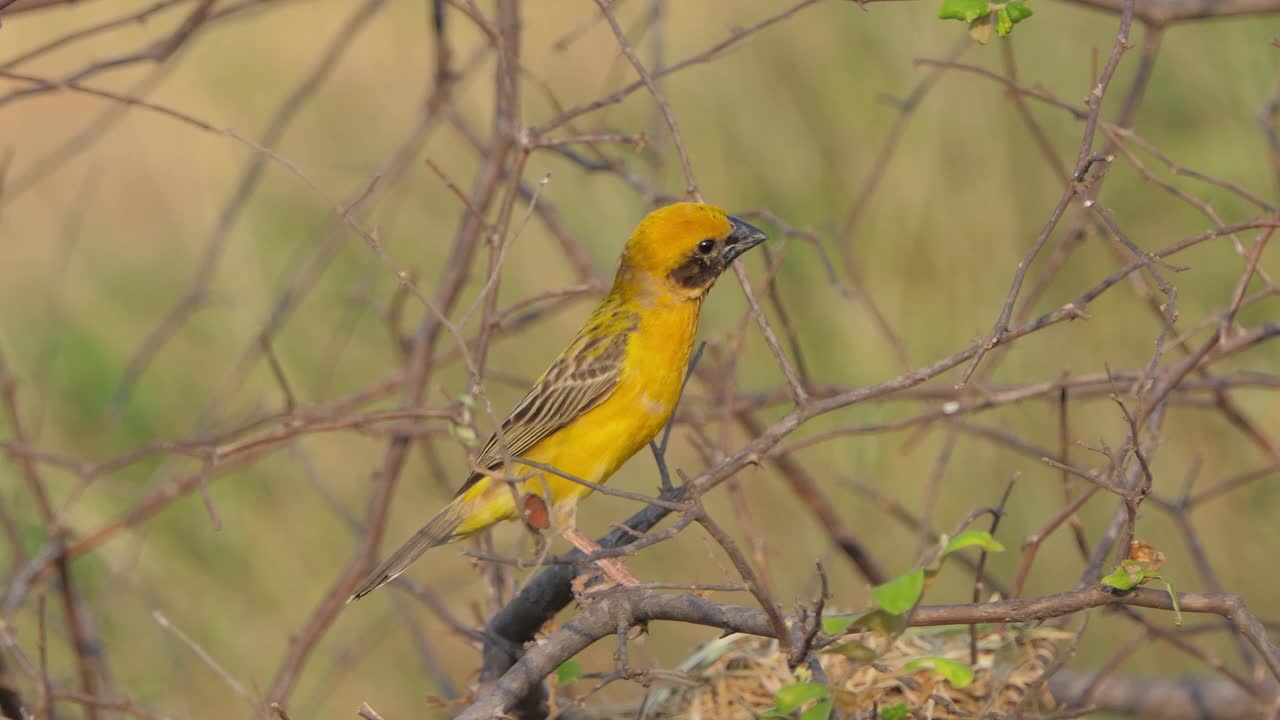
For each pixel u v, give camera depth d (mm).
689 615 5930
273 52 17953
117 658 12164
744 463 6441
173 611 12492
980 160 13367
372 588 8250
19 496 11836
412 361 9844
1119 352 12688
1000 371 12727
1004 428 12086
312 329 14859
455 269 9852
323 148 16906
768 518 12602
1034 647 7832
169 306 15586
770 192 13758
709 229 8609
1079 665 11625
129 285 16000
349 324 13555
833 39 14000
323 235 14945
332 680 11539
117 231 16906
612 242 13969
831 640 5191
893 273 13266
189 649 12328
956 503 12398
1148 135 13391
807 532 12477
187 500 12984
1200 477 12102
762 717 5566
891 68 13758
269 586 12922
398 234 15250
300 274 12445
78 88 7391
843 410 12922
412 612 12445
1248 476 9086
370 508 9469
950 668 5336
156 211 16984
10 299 15914
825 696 5137
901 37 13711
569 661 6406
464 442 8211
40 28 18812
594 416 8609
